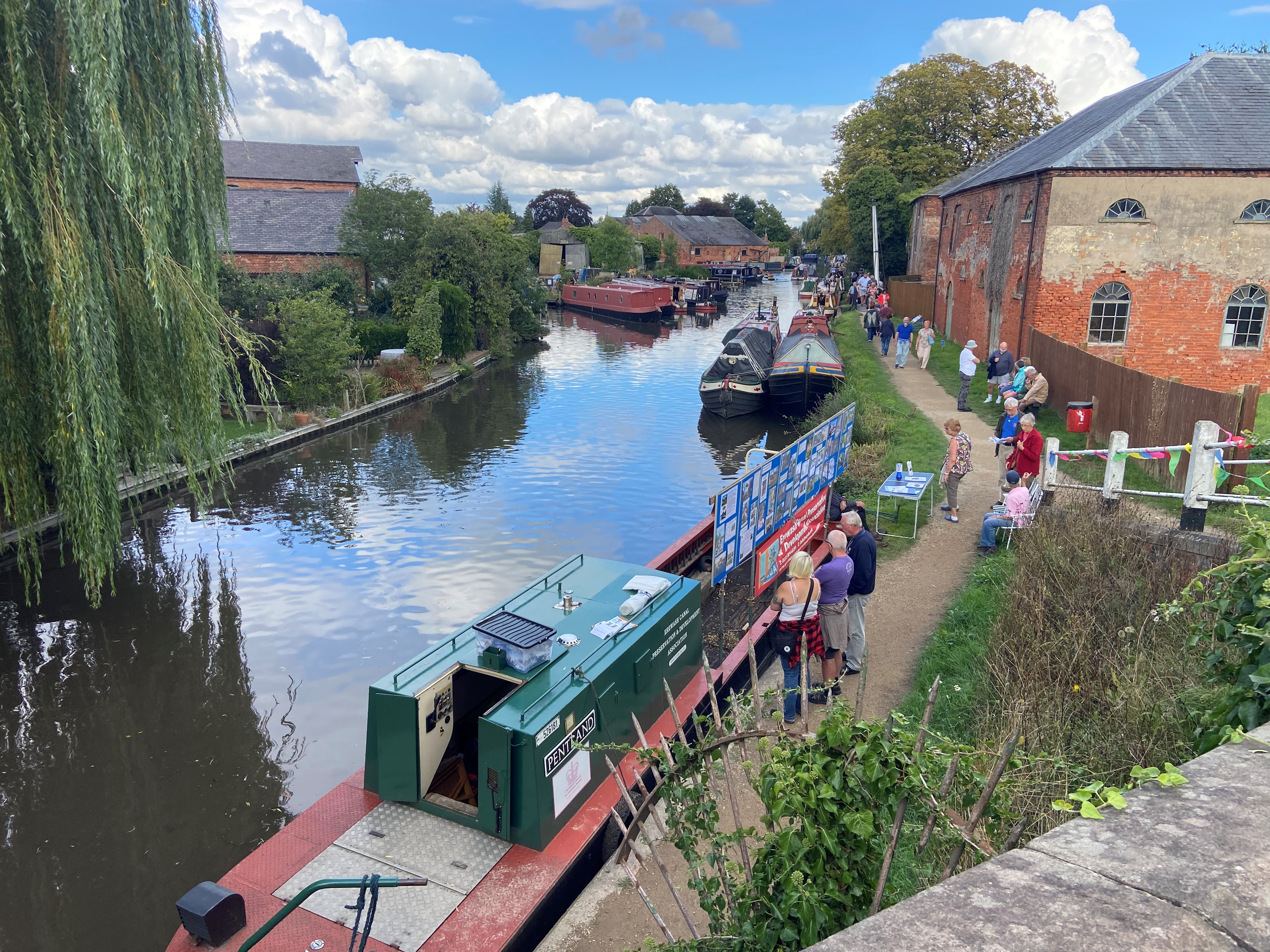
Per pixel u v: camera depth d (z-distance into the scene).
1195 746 3.61
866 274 53.44
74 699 10.79
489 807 5.76
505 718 5.70
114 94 10.02
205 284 12.73
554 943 5.39
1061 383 18.86
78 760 9.48
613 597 7.88
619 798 6.33
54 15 10.06
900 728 2.87
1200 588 4.25
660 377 37.66
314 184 64.69
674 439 25.78
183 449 12.75
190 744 9.78
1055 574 8.55
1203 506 8.73
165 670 11.50
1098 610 7.81
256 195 45.84
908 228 50.94
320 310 26.89
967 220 31.19
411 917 5.12
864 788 2.66
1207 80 21.70
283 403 27.39
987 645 8.39
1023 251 23.05
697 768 3.73
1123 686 6.12
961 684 7.86
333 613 13.30
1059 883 1.46
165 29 11.00
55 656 11.89
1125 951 1.27
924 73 52.72
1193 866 1.49
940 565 11.37
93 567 11.34
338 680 11.25
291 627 12.80
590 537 16.88
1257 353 20.77
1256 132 20.61
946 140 53.94
